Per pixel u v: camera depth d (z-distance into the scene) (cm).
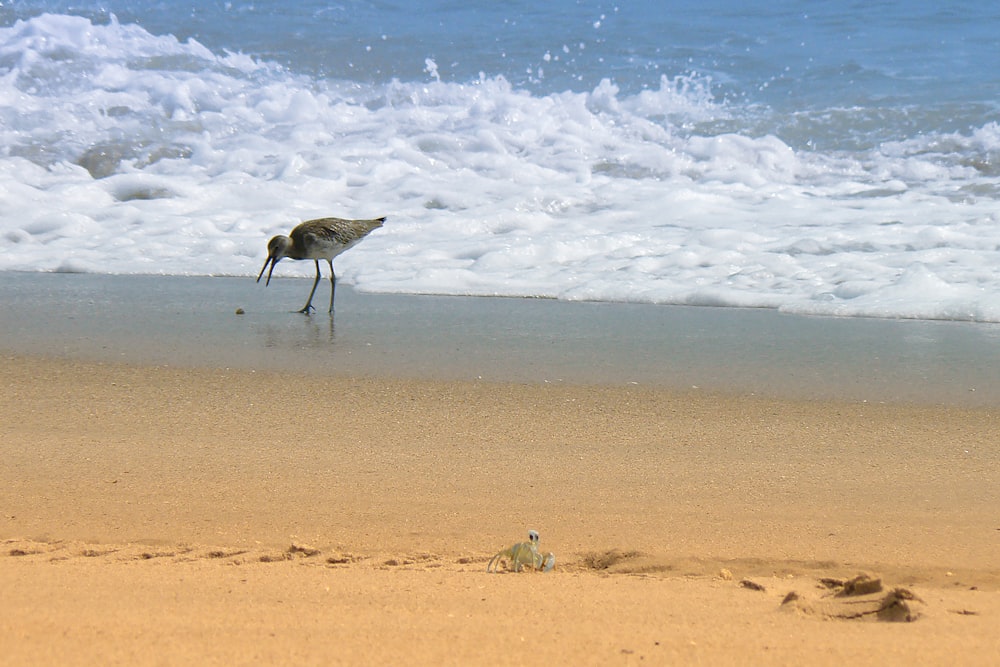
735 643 414
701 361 1083
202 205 1875
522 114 2312
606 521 659
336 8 3091
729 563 585
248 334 1216
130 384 998
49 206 1831
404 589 509
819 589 518
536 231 1703
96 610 454
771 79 2481
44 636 409
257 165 2070
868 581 491
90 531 642
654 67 2594
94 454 792
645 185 1941
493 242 1638
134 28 2767
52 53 2539
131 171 2048
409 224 1745
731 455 794
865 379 1011
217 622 436
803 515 668
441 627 434
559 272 1527
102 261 1622
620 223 1728
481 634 423
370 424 873
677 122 2264
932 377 1016
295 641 409
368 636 418
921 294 1341
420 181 1956
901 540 624
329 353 1125
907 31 2802
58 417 890
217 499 698
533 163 2081
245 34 2825
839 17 2942
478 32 2894
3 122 2192
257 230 1752
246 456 789
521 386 991
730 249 1562
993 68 2475
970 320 1264
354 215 1817
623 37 2820
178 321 1281
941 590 526
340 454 794
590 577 548
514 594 500
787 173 1997
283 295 1454
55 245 1686
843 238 1586
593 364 1073
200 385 997
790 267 1480
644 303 1395
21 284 1493
